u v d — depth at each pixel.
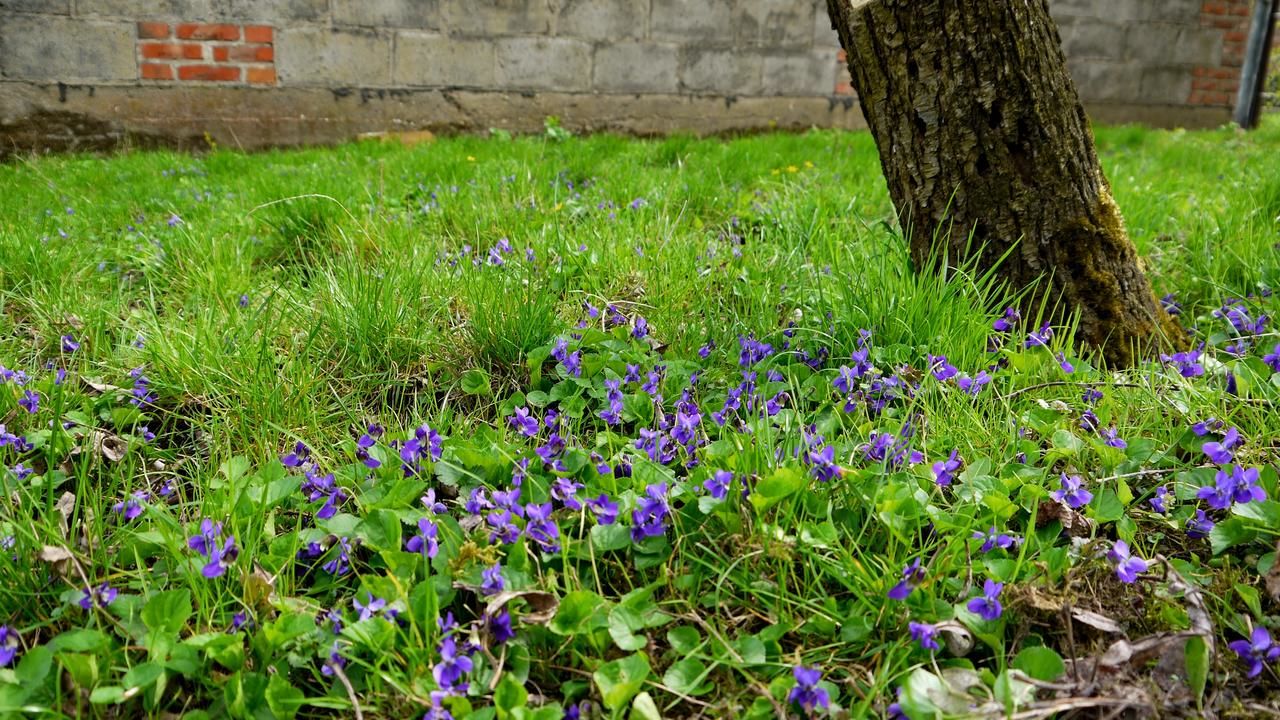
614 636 1.58
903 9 2.62
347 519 1.86
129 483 2.02
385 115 7.98
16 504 1.94
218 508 1.92
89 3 6.83
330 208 4.06
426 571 1.65
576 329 2.70
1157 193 4.94
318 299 3.03
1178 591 1.72
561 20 8.41
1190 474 1.98
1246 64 10.92
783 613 1.67
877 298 2.73
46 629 1.69
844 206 4.28
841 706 1.54
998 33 2.53
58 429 2.19
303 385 2.50
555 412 2.49
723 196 4.62
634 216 4.11
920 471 2.03
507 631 1.57
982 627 1.61
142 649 1.58
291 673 1.60
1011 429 2.24
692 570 1.79
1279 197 4.37
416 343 2.75
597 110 8.79
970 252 2.83
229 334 2.77
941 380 2.37
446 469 2.02
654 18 8.73
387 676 1.48
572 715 1.48
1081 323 2.75
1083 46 10.22
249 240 3.83
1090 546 1.80
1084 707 1.49
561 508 1.94
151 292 3.05
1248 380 2.38
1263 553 1.83
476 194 4.47
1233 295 3.21
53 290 3.20
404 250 3.52
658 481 1.97
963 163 2.71
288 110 7.62
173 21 7.10
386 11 7.77
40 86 6.82
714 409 2.39
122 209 4.57
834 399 2.41
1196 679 1.50
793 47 9.36
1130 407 2.40
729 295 3.10
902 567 1.71
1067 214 2.68
